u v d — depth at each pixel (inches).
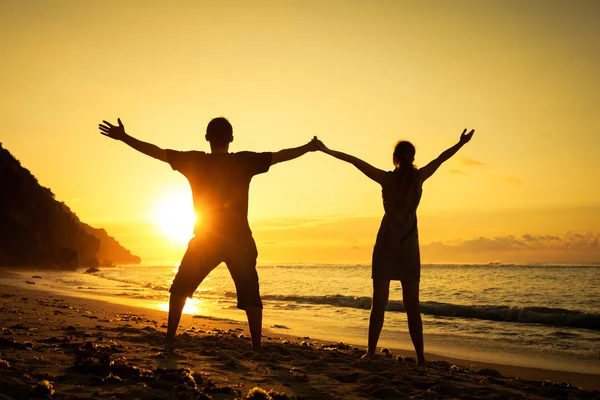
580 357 325.4
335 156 206.2
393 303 669.3
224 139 191.0
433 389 156.3
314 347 279.3
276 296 844.0
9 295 592.7
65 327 273.6
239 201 190.2
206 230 192.2
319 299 773.9
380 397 141.1
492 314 586.2
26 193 2896.2
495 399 150.3
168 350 193.3
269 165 190.9
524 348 362.6
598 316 506.9
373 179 211.2
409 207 209.5
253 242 194.5
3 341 184.1
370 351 218.7
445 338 413.7
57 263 2795.3
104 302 634.8
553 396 168.9
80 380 131.0
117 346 198.7
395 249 210.8
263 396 123.1
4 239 2687.0
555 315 535.5
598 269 2311.8
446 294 941.2
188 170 189.2
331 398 135.3
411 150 213.5
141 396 117.3
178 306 203.6
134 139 187.0
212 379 145.9
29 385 116.5
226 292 968.3
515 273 1956.2
